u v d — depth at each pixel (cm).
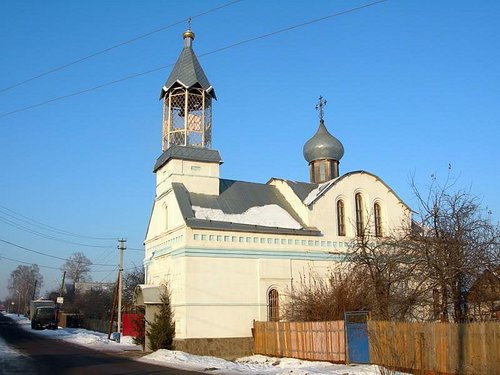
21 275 19188
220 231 3447
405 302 2702
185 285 3278
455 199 2628
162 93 4047
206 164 3853
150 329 3409
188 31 4128
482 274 2527
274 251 3578
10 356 2950
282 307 3500
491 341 1877
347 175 3994
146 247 4203
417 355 2125
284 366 2667
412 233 2739
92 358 2930
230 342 3309
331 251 3759
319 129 4866
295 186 4072
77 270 14650
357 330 2489
